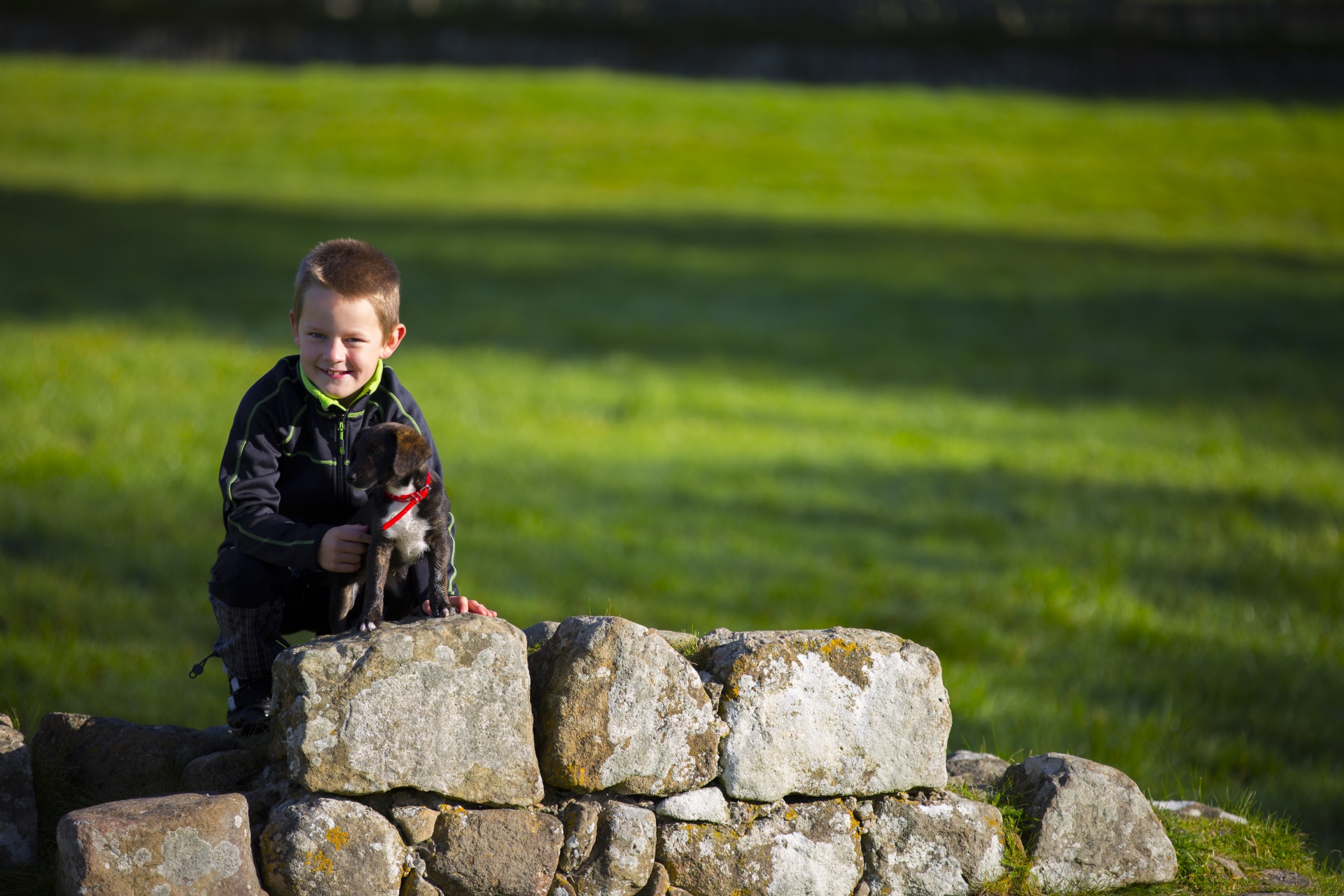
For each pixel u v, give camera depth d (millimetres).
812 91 42281
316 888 2830
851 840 3314
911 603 7148
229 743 3496
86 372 11297
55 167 27875
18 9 41156
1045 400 13781
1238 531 8781
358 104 37250
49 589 6051
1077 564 8055
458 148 33219
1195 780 4879
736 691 3225
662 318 17578
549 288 19375
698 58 43719
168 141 31781
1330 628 6879
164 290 16516
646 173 31922
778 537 8539
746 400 13094
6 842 3047
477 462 9859
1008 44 43812
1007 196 31141
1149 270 23328
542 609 6629
